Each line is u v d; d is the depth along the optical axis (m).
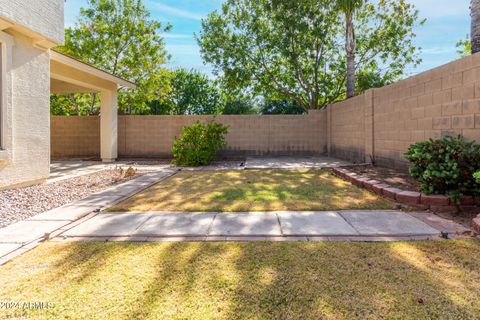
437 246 2.87
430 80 5.89
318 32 13.38
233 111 34.75
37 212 4.29
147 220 3.83
